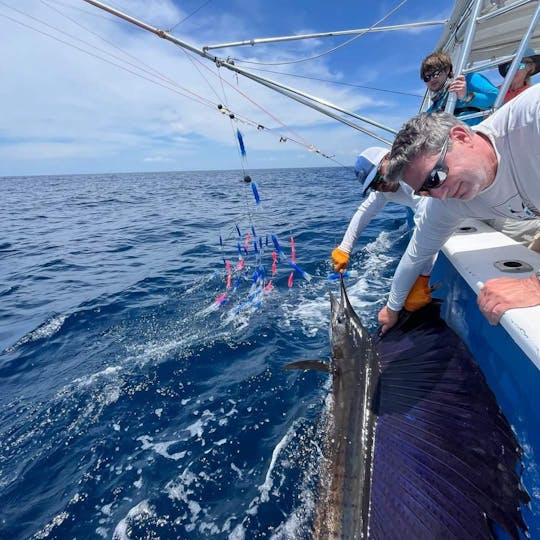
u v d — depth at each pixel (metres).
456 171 1.35
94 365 3.89
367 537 1.65
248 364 3.68
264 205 16.34
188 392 3.32
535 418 1.47
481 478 1.64
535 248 2.31
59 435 2.92
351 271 6.12
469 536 1.51
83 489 2.41
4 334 4.86
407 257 2.21
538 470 1.43
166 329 4.62
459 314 2.50
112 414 3.11
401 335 2.63
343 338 2.89
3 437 2.94
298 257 7.23
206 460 2.55
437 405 2.05
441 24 5.43
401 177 1.47
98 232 12.66
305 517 2.09
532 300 1.53
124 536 2.10
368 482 1.85
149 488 2.38
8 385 3.69
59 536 2.13
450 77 3.88
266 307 4.98
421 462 1.82
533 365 1.49
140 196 27.64
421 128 1.37
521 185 1.46
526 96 1.30
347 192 21.25
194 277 6.59
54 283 7.07
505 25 3.84
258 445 2.64
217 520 2.13
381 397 2.26
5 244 11.26
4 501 2.38
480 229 2.78
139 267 7.77
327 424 2.50
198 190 30.98
